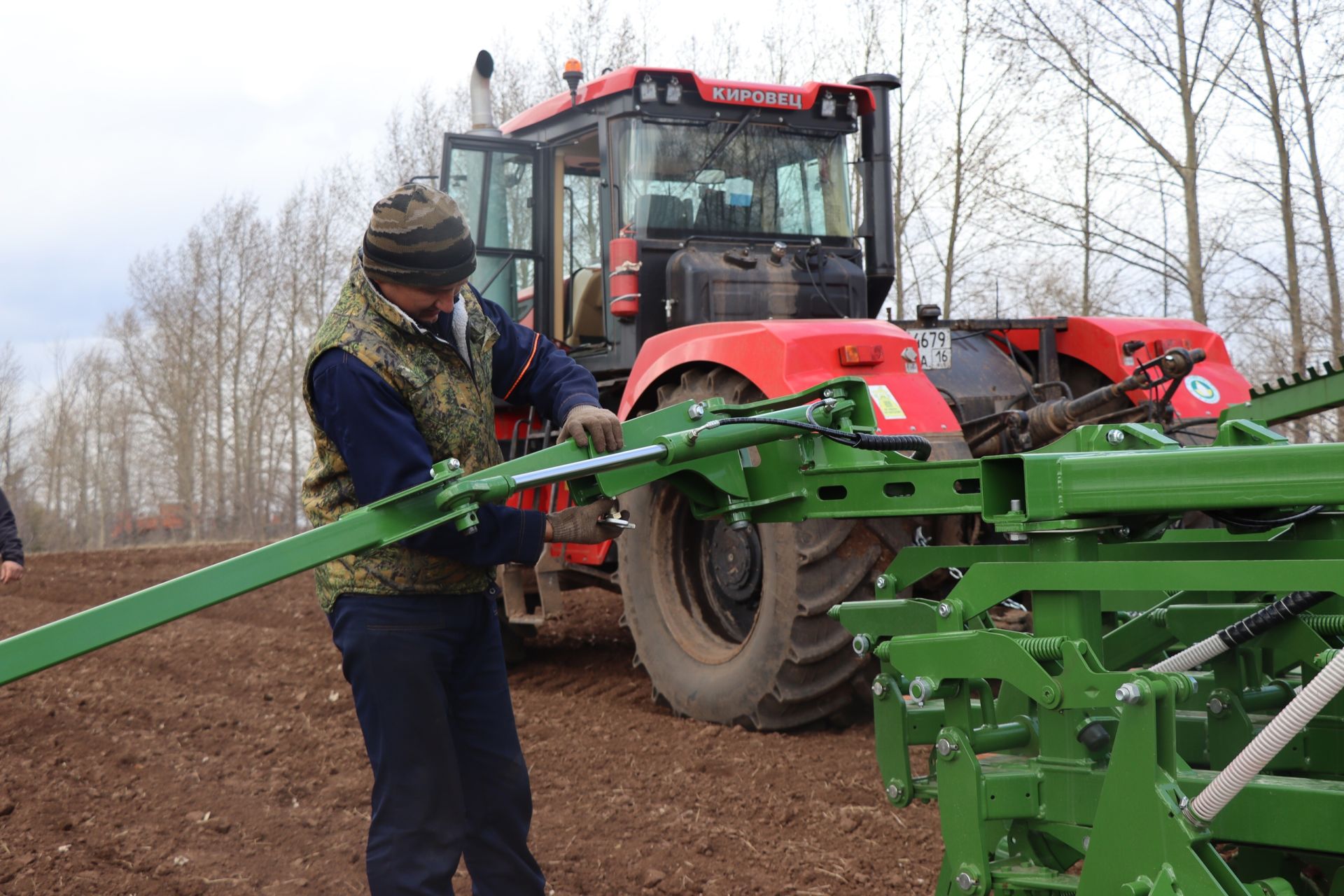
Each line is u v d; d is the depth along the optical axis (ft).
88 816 12.39
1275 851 8.01
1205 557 8.35
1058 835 7.13
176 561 44.39
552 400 8.66
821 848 11.02
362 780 13.62
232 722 16.83
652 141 17.97
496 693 8.41
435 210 7.34
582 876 10.55
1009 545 7.89
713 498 8.99
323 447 7.96
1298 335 33.42
